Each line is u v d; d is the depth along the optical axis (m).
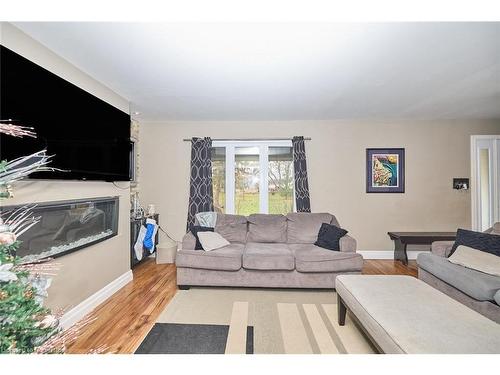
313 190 4.30
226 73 2.44
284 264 2.88
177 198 4.36
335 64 2.26
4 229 1.14
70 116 2.10
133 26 1.70
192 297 2.76
